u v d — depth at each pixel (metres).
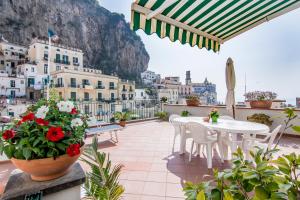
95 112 7.68
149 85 57.59
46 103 1.21
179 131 3.92
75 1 47.09
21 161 0.90
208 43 3.25
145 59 65.31
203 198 0.66
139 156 3.50
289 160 0.73
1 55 30.67
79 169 1.13
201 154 3.62
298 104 5.90
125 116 6.32
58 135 0.94
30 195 0.86
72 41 44.91
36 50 28.53
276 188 0.66
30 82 27.55
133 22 2.06
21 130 0.95
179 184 2.40
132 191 2.23
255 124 3.17
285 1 2.38
